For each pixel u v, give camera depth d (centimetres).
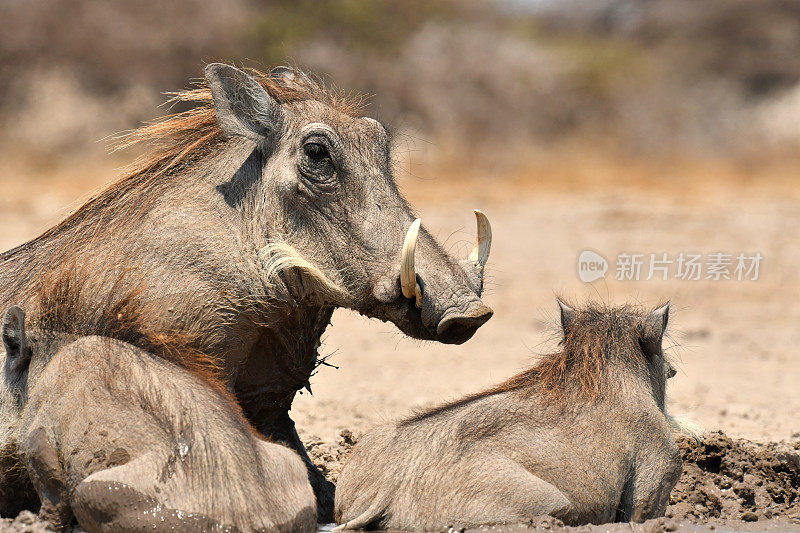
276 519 1873
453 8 14562
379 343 5159
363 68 12781
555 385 2312
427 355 4856
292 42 12625
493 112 13000
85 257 2291
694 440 2684
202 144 2444
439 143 12038
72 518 1970
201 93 2552
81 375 2012
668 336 2666
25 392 2080
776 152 12719
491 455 2131
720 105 15562
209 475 1869
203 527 1820
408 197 8969
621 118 13888
